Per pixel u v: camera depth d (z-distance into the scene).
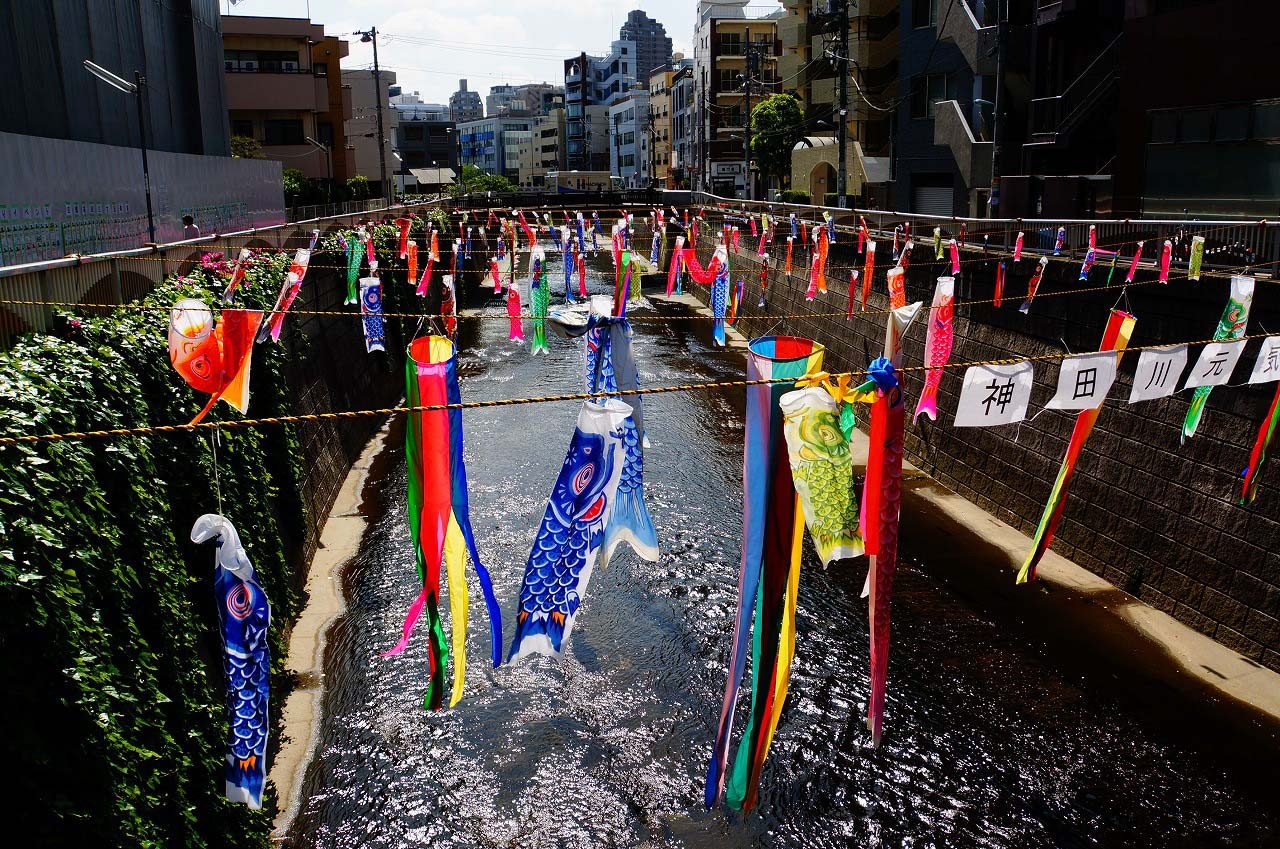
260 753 6.73
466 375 33.81
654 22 176.12
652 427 27.42
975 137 36.28
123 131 28.20
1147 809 11.73
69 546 7.71
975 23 35.47
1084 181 30.30
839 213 34.62
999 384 7.95
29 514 7.35
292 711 13.76
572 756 12.83
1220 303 15.22
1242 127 22.47
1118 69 28.17
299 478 17.36
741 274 34.44
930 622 16.02
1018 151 35.16
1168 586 15.95
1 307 9.74
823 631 15.81
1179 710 13.53
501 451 24.84
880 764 12.59
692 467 23.86
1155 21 24.75
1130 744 12.86
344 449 24.17
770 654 7.65
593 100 159.25
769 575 7.56
